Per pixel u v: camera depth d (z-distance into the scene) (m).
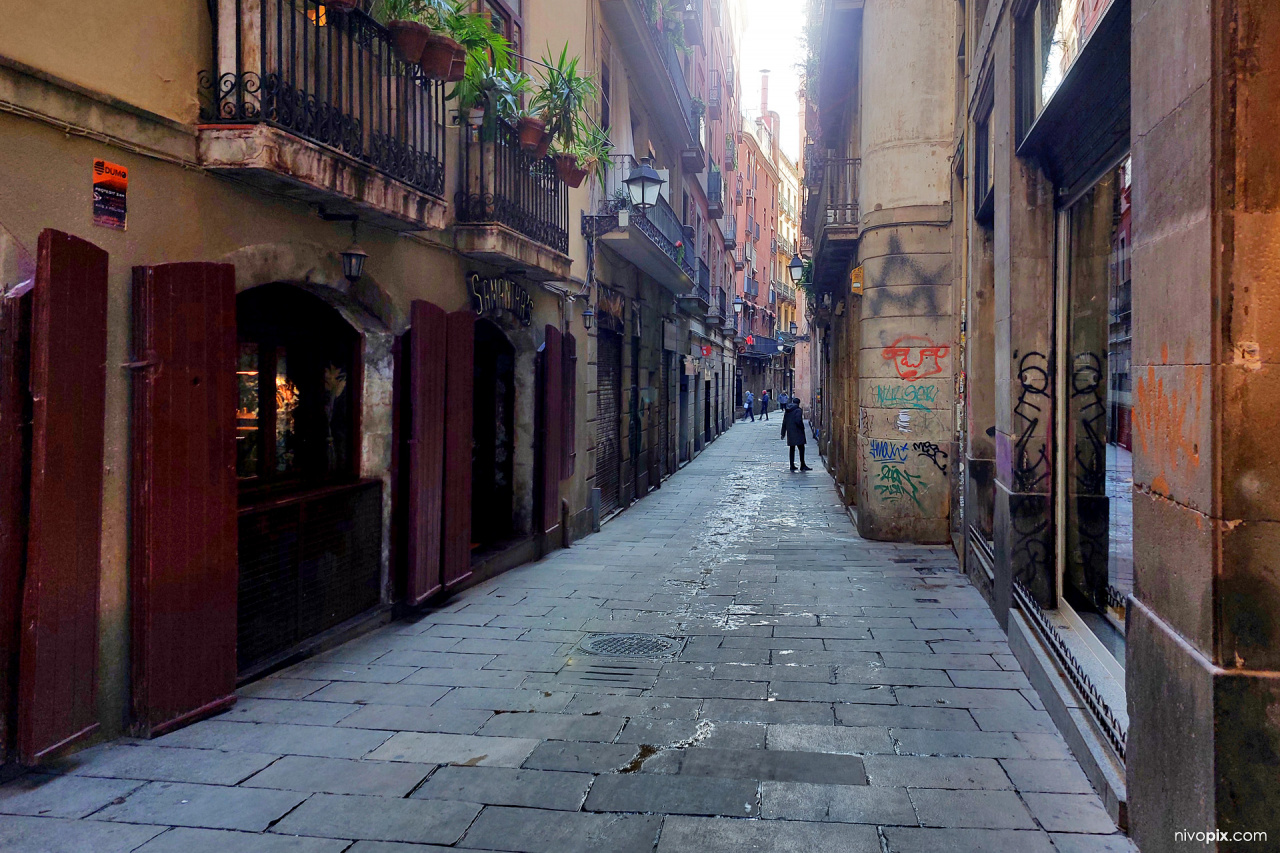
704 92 25.86
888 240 10.36
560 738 4.15
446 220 7.25
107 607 3.95
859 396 11.06
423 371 6.53
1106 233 4.81
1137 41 3.12
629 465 14.54
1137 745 3.03
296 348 5.87
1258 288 2.41
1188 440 2.63
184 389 4.20
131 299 4.01
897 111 10.27
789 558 9.38
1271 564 2.39
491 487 9.39
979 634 6.04
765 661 5.44
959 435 9.84
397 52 5.59
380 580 6.48
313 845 3.11
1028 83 5.59
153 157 4.11
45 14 3.54
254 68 4.44
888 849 3.05
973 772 3.71
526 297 9.11
